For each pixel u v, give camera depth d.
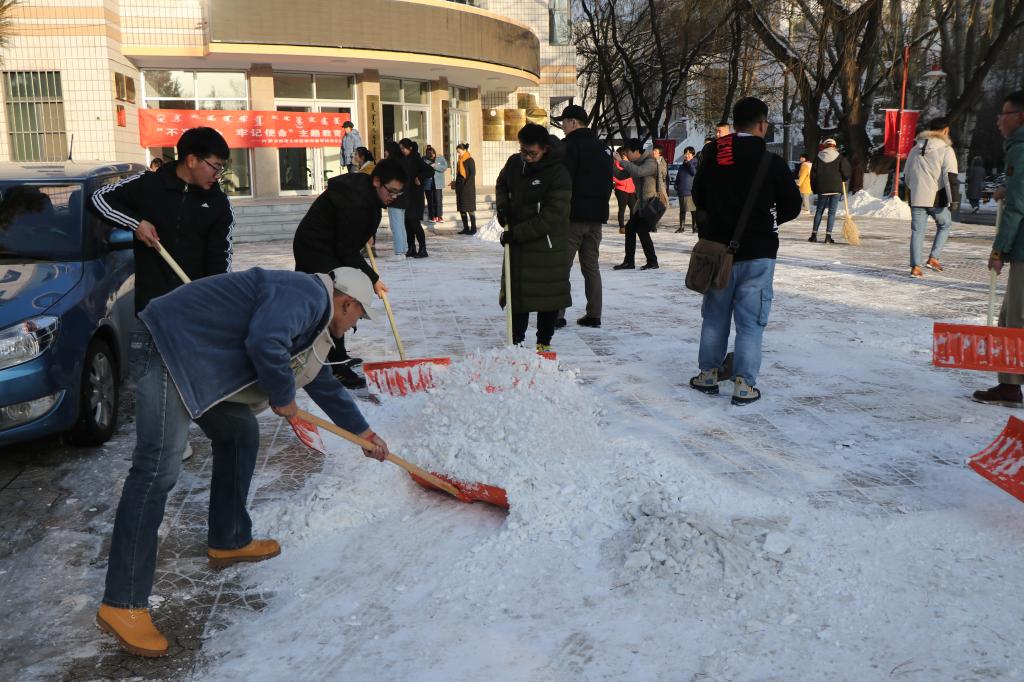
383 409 5.15
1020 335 5.01
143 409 2.83
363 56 21.56
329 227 5.45
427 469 3.93
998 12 24.81
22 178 5.29
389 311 5.43
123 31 19.73
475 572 3.24
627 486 3.77
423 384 5.31
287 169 23.23
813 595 3.02
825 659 2.66
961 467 4.28
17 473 4.39
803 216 21.47
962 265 11.90
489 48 24.62
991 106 41.12
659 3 33.53
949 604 2.95
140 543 2.80
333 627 2.93
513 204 6.02
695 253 5.30
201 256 4.30
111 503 4.02
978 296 9.29
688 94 40.25
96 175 5.50
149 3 19.89
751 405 5.33
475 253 13.96
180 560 3.44
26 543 3.62
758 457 4.42
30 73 17.97
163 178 4.18
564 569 3.24
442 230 18.42
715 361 5.56
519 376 4.12
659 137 34.09
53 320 4.34
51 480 4.30
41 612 3.06
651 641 2.78
